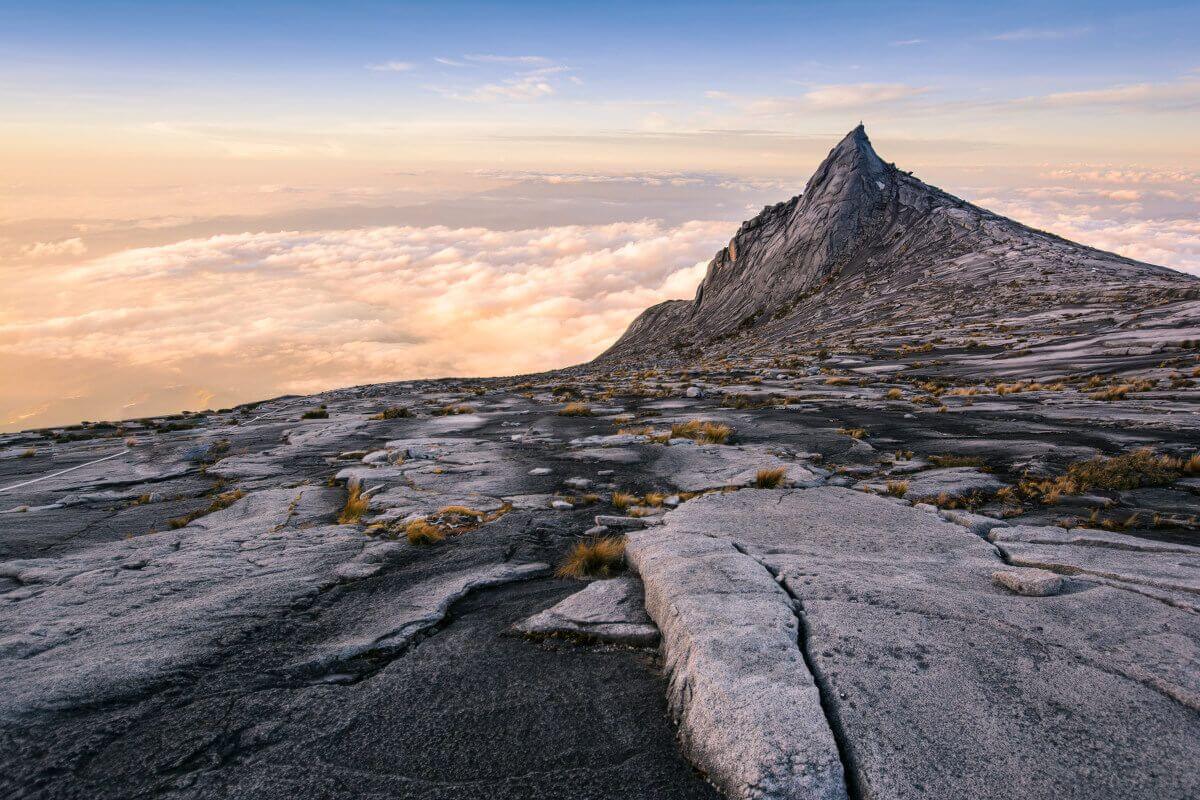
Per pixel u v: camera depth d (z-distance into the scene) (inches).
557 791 147.4
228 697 186.5
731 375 1211.9
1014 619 197.2
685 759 156.6
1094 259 2261.3
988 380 972.6
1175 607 202.8
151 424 971.9
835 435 592.4
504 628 231.5
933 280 2409.0
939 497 390.9
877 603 211.2
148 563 309.3
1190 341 964.0
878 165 4119.1
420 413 911.0
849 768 140.2
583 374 1972.2
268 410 1099.9
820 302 2763.3
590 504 410.0
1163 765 135.9
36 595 267.3
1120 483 391.9
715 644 183.3
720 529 304.5
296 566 296.2
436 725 172.7
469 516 386.9
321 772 154.9
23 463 660.1
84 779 153.6
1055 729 147.6
